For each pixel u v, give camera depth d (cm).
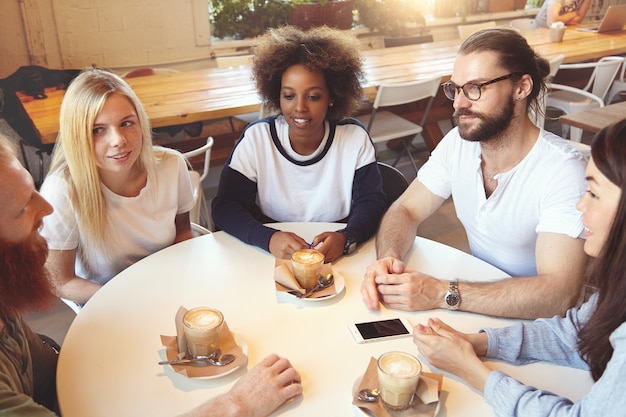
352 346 124
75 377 115
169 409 107
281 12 461
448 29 567
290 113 181
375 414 101
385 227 170
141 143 163
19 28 365
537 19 541
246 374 110
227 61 387
